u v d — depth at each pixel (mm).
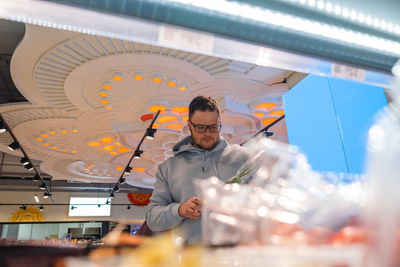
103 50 4133
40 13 1032
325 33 1237
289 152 794
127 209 16094
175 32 1140
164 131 6730
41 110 6152
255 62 1318
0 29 4961
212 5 1096
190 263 549
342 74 1383
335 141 2607
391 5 1373
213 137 1561
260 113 6148
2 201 14266
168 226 1227
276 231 556
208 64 4559
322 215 538
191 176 1487
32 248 563
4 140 7863
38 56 4312
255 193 681
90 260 571
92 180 12430
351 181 650
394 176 366
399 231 347
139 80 4836
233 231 637
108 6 1040
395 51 1354
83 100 5516
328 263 417
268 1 1156
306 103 3014
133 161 9883
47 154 8898
